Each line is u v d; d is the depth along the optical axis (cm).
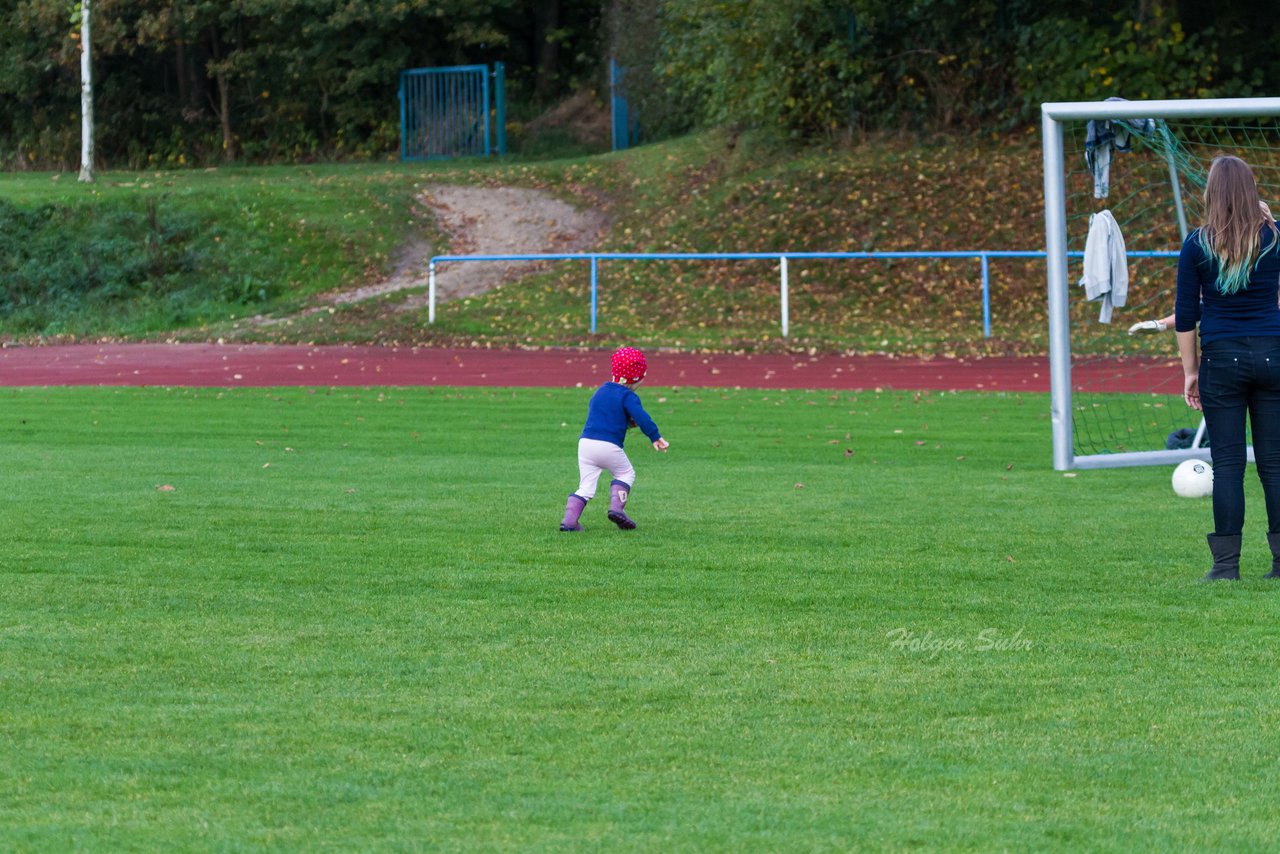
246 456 4616
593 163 13112
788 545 3044
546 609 2448
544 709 1850
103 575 2742
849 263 10619
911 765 1625
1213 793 1533
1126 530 3203
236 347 9419
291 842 1401
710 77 13088
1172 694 1902
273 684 1973
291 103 16575
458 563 2859
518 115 16350
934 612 2405
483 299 10375
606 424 3231
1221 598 2491
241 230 12012
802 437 5075
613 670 2041
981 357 8538
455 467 4356
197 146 16638
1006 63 12356
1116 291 4156
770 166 12138
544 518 3422
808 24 12419
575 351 8944
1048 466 4350
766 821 1452
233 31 16312
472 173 13250
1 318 11025
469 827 1438
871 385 7112
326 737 1734
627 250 11244
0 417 5750
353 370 7962
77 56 15350
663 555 2939
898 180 11456
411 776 1593
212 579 2705
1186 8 12206
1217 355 2617
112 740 1725
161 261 11625
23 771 1612
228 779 1584
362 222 12012
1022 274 10294
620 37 14962
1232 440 2634
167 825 1447
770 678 1994
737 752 1672
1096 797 1521
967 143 12031
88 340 10294
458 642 2212
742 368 8006
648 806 1496
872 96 12581
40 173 14725
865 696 1902
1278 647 2145
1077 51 11806
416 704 1873
